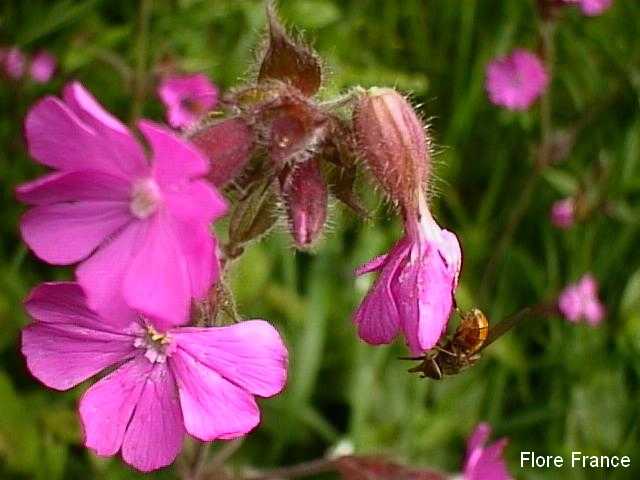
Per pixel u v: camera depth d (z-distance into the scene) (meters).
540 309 0.21
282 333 0.19
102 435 0.10
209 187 0.08
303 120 0.10
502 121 0.23
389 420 0.19
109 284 0.09
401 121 0.10
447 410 0.20
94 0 0.21
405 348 0.20
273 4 0.10
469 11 0.23
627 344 0.21
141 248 0.09
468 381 0.21
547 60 0.21
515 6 0.24
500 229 0.23
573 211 0.21
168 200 0.09
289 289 0.20
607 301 0.22
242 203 0.10
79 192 0.09
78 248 0.09
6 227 0.19
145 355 0.10
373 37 0.24
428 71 0.24
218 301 0.10
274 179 0.10
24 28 0.21
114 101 0.21
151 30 0.22
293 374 0.19
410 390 0.20
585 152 0.24
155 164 0.09
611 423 0.21
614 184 0.22
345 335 0.20
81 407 0.10
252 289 0.19
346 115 0.10
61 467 0.17
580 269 0.22
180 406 0.10
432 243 0.10
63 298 0.09
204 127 0.10
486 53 0.23
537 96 0.22
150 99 0.21
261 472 0.14
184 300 0.08
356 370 0.19
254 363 0.09
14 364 0.18
